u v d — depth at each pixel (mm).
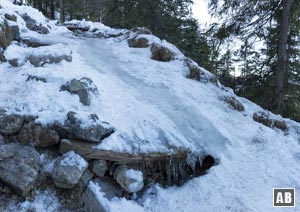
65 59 7273
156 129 6125
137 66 8766
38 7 26297
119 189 5270
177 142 6012
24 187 4562
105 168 5230
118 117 6086
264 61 12086
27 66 6816
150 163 5656
